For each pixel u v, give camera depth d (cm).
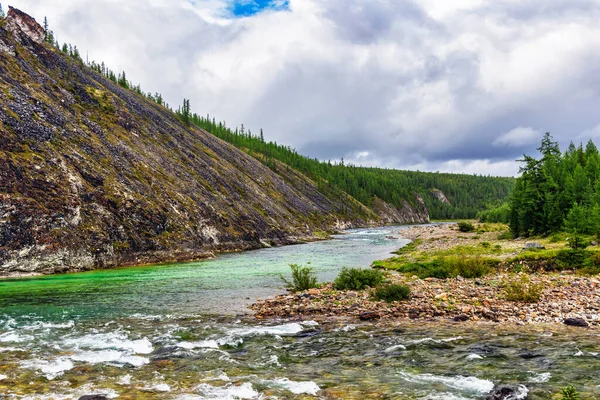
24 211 3478
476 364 1151
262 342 1441
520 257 2973
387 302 1980
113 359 1255
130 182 4988
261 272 3581
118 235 4200
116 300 2319
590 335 1411
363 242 7850
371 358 1238
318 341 1441
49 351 1344
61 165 4175
